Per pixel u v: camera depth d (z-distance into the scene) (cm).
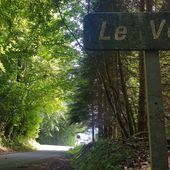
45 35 1394
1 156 1966
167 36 313
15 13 1209
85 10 1127
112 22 315
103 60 970
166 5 870
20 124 3111
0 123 2858
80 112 1961
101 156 834
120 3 927
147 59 314
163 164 293
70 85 2025
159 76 310
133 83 1102
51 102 2994
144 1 898
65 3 1112
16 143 3019
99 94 1387
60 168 1247
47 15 1150
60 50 1573
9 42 1666
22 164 1433
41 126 4850
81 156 1195
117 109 959
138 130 923
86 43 312
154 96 306
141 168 661
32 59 2588
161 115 302
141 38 313
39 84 2694
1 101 2742
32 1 1121
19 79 2720
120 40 312
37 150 3061
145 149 762
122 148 802
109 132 1606
